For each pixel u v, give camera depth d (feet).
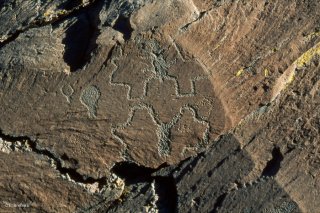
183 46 9.55
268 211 9.17
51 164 9.47
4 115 9.57
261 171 9.30
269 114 9.46
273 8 9.74
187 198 9.35
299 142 9.33
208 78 9.52
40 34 9.92
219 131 9.46
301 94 9.48
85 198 9.45
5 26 10.37
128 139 9.47
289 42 9.64
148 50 9.56
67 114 9.52
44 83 9.60
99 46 9.60
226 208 9.24
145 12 9.62
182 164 9.46
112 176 9.52
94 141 9.48
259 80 9.57
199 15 9.68
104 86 9.54
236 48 9.62
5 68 9.71
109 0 9.93
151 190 9.49
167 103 9.50
